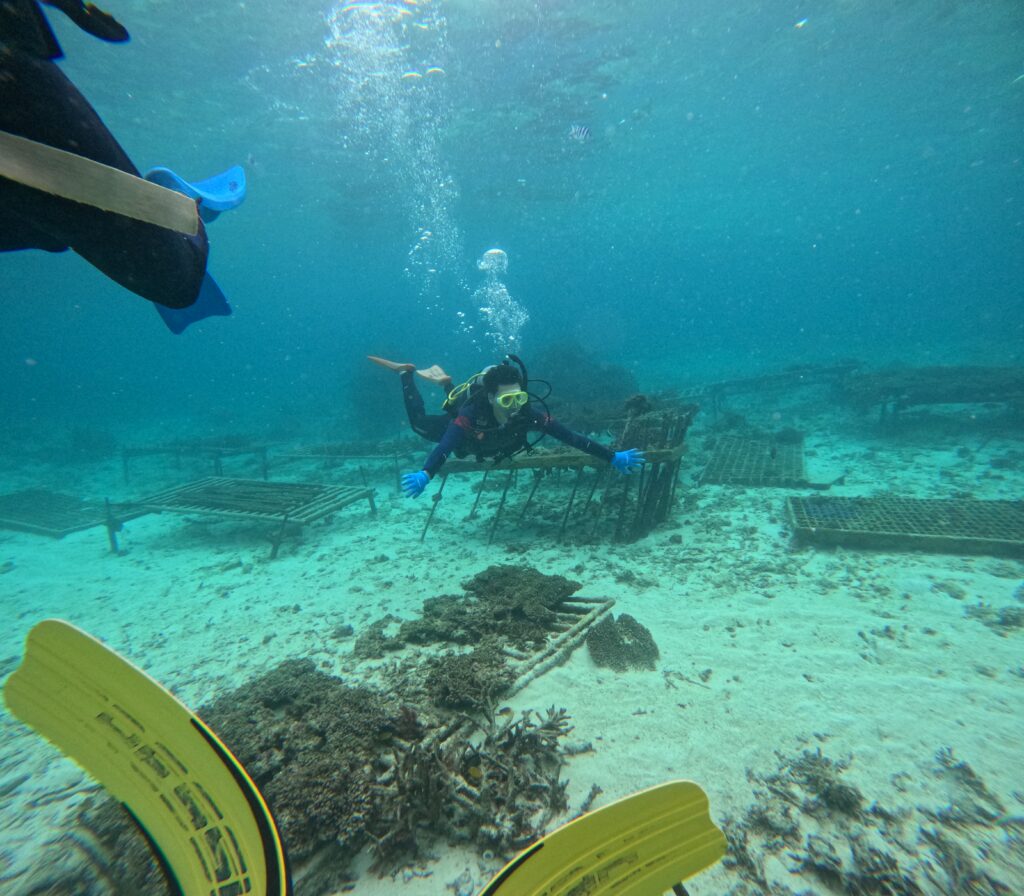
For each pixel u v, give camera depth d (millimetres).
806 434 12969
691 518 8086
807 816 2936
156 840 1487
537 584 5492
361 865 2832
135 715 1328
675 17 16391
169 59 16531
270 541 9055
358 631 5578
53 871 2701
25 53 971
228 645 5660
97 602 7223
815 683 4023
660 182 39438
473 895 2625
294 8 14031
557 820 2969
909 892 2502
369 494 9656
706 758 3377
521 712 3900
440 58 17016
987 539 5910
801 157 38906
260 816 1380
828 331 44062
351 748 3297
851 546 6457
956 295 73562
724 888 2598
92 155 1089
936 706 3668
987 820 2830
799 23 17516
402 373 6418
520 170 29547
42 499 12391
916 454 10211
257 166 26984
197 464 16766
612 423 10688
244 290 112000
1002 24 18766
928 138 36625
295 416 26312
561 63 18219
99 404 44625
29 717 1252
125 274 1176
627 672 4312
